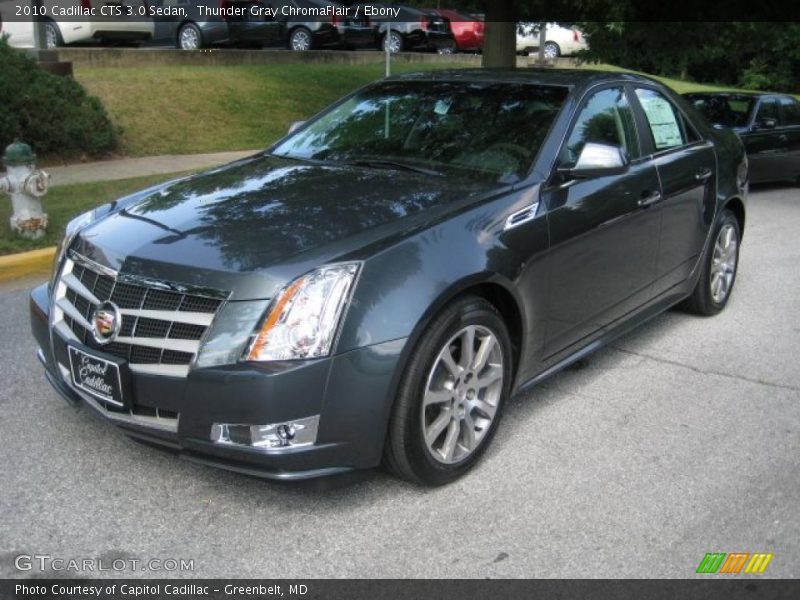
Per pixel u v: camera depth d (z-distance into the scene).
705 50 13.72
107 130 11.45
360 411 3.17
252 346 3.07
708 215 5.55
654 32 12.90
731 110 12.20
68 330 3.59
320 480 3.22
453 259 3.45
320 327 3.10
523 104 4.47
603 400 4.55
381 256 3.28
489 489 3.60
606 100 4.68
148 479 3.60
